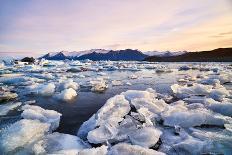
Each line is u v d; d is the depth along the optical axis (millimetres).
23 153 4246
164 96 9641
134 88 12750
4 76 20484
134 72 25391
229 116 6371
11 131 4961
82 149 4465
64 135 5145
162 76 19719
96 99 9789
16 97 10328
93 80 15977
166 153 4281
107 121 5590
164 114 6164
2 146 4363
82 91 11898
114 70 29547
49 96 10523
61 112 7660
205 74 19922
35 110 7082
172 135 5152
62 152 4129
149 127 5273
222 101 8078
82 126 5867
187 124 5570
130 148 4090
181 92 9945
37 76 19609
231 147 4230
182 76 19406
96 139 4816
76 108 8195
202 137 4781
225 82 13961
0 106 8188
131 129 5258
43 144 4629
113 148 4180
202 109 6645
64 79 17625
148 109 6910
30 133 4977
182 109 6738
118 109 6848
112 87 13219
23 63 39688
